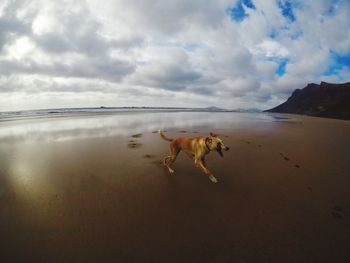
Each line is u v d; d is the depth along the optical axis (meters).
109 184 4.69
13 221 3.21
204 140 5.00
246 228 3.10
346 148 8.48
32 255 2.51
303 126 17.22
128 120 21.72
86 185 4.62
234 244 2.75
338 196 4.15
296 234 2.97
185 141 5.48
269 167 5.89
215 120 23.39
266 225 3.18
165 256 2.52
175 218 3.35
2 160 6.54
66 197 4.03
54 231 2.97
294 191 4.37
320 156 7.11
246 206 3.75
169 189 4.46
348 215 3.48
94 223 3.18
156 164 6.22
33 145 8.81
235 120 23.75
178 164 6.24
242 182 4.85
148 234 2.93
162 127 15.32
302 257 2.54
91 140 9.83
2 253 2.53
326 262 2.47
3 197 4.02
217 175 5.30
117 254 2.54
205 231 3.02
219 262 2.45
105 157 6.85
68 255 2.51
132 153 7.38
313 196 4.15
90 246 2.68
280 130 14.05
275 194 4.23
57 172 5.43
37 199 3.94
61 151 7.66
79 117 26.41
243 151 7.73
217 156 7.06
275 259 2.51
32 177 5.07
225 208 3.67
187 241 2.80
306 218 3.38
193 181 4.92
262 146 8.62
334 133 13.09
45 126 15.84
